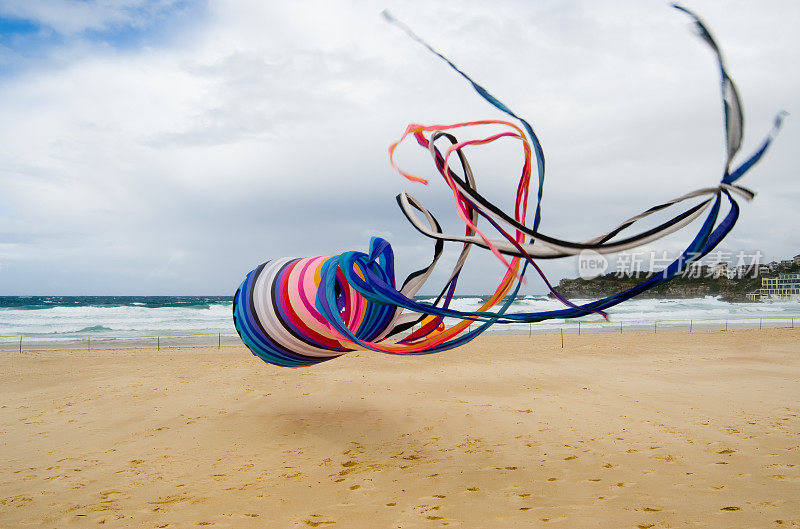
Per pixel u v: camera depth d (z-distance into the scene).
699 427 6.32
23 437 6.48
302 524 3.67
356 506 4.01
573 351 16.17
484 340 20.61
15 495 4.47
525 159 4.46
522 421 6.83
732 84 2.74
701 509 3.73
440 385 9.92
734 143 2.85
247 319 5.79
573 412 7.32
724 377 10.38
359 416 7.39
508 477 4.62
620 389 9.14
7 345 20.00
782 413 7.08
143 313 36.78
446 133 4.33
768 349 16.19
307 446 5.93
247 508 4.03
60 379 11.22
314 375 11.49
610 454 5.25
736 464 4.82
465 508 3.89
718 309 44.38
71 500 4.32
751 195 2.88
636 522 3.52
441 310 4.38
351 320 5.82
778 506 3.76
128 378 11.30
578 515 3.68
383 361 13.88
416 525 3.58
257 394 9.25
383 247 5.54
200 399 8.83
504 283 5.22
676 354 14.96
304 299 5.38
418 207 5.40
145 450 5.87
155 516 3.92
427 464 5.11
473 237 3.79
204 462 5.38
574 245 3.47
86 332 25.61
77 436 6.51
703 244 3.29
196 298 101.38
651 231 3.36
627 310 43.69
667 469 4.72
